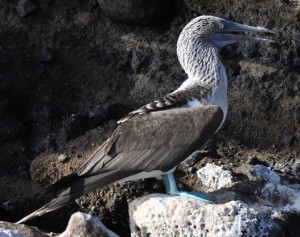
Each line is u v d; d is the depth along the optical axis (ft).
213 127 43.01
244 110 53.36
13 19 57.21
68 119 53.98
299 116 52.29
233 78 54.44
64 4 57.52
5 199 50.85
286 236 43.39
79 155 51.52
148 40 56.39
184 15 56.44
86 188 41.57
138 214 42.19
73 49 56.75
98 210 49.39
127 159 42.45
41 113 54.85
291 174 50.11
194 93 44.57
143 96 54.80
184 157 42.73
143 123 43.01
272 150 52.21
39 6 57.41
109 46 56.70
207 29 46.73
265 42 51.90
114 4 55.67
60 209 49.90
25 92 55.31
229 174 47.83
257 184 46.06
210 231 40.27
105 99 55.11
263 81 53.83
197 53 46.42
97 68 56.24
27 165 52.54
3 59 55.72
